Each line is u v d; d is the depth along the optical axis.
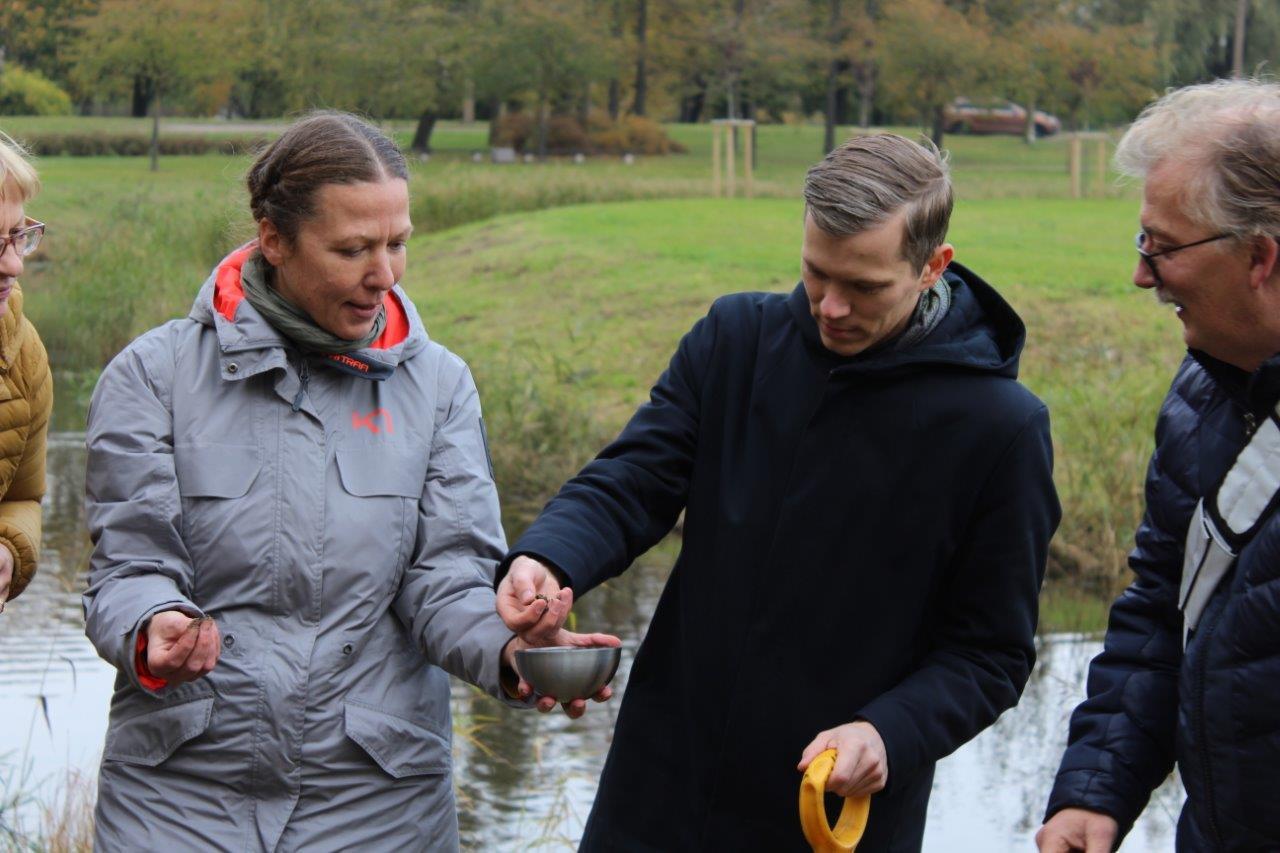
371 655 2.76
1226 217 2.34
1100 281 14.85
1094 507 8.73
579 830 5.02
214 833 2.67
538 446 10.71
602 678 2.61
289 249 2.66
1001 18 45.22
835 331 2.65
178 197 24.36
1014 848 5.04
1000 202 25.70
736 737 2.78
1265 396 2.45
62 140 37.97
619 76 45.03
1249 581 2.43
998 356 2.79
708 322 2.95
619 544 2.82
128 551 2.70
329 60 39.72
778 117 59.09
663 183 27.34
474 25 40.66
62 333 14.79
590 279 16.59
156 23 36.53
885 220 2.53
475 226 21.12
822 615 2.75
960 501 2.73
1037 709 6.45
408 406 2.84
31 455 3.21
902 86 43.53
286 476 2.72
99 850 2.74
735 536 2.80
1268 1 48.31
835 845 2.48
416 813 2.78
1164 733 2.73
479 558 2.85
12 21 45.66
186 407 2.74
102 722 5.62
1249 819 2.43
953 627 2.79
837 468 2.75
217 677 2.67
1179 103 2.47
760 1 44.94
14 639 6.61
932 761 2.67
